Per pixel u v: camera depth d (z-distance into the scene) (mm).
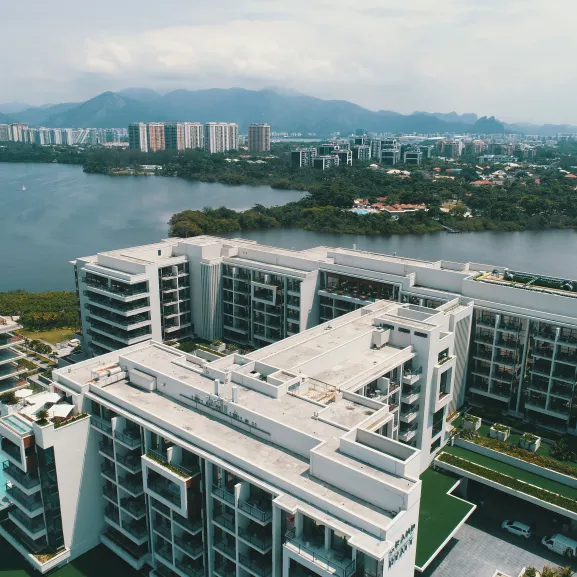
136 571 73062
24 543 75375
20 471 73188
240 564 60312
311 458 57219
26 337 149500
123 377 79625
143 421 68438
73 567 73625
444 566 73000
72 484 73188
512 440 92875
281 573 56812
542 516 82062
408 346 86000
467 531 79500
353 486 54594
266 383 70875
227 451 60344
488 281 110125
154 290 122250
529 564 73625
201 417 69188
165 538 68500
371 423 64250
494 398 103312
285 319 123438
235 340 134250
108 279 122375
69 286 199750
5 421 72375
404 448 57094
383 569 48938
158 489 66625
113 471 74375
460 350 100125
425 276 112062
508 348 100938
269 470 58312
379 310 99125
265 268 124125
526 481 82500
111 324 121500
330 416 66250
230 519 61875
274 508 54562
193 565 67688
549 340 95688
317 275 121312
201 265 129250
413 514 52812
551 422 98938
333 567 50625
